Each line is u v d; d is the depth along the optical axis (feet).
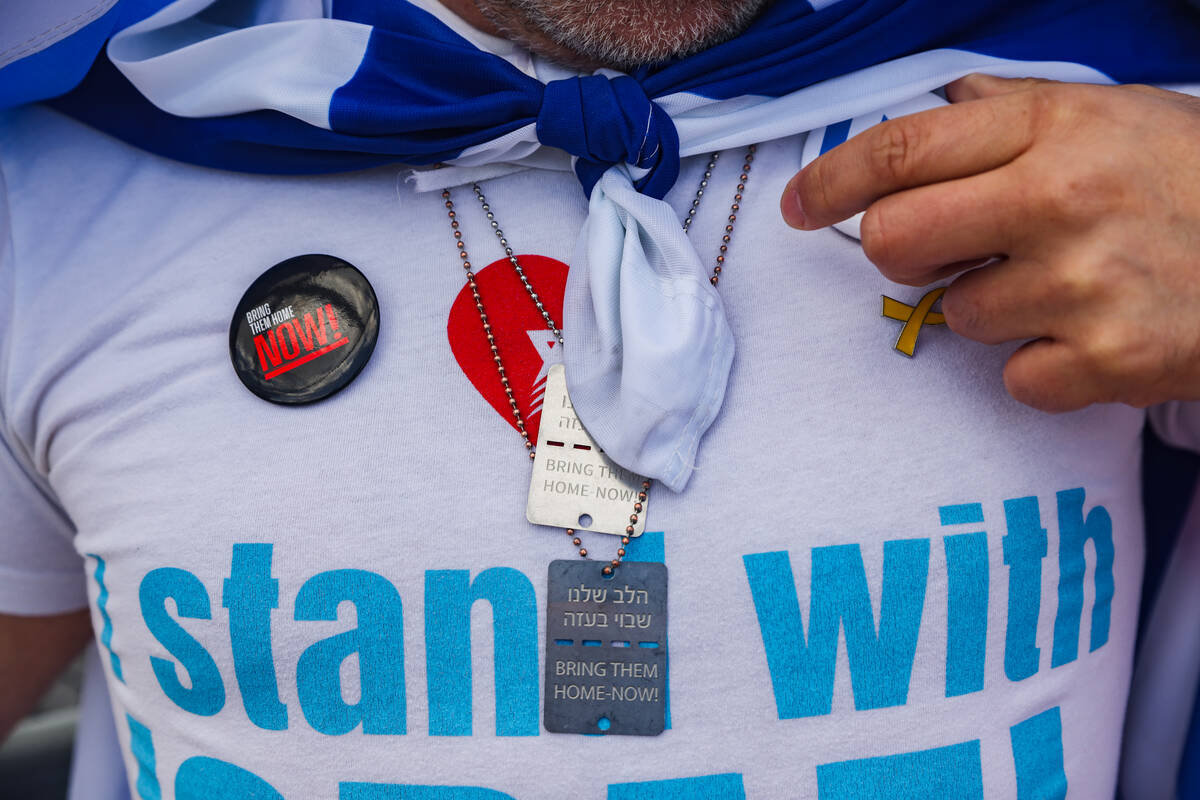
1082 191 1.71
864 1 2.20
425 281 2.27
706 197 2.30
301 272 2.26
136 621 2.30
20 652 3.13
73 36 2.27
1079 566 2.27
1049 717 2.25
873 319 2.17
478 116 2.20
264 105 2.27
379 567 2.14
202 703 2.24
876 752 2.11
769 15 2.27
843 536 2.10
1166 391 1.88
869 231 1.85
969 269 2.11
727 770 2.09
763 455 2.12
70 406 2.36
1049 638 2.23
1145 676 3.02
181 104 2.35
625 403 2.02
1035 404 1.98
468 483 2.15
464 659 2.11
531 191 2.32
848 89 2.27
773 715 2.09
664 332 2.05
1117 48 2.36
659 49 2.20
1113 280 1.75
